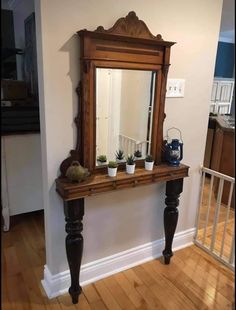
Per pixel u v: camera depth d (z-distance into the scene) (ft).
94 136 5.00
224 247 7.30
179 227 7.25
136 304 5.52
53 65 4.49
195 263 6.76
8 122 7.54
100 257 6.16
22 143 7.67
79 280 5.75
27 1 9.50
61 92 4.67
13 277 6.14
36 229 8.13
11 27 11.23
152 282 6.11
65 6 4.35
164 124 6.13
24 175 7.95
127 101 5.18
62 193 4.67
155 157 5.85
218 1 5.96
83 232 5.74
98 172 5.23
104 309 5.38
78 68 4.70
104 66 4.75
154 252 6.92
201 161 7.04
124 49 4.85
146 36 4.99
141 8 5.09
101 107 4.96
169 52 5.30
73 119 4.91
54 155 4.91
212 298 5.71
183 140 6.54
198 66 6.17
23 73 10.93
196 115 6.54
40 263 6.63
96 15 4.65
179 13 5.55
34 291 5.76
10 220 8.56
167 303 5.57
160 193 6.56
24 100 8.77
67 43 4.50
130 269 6.50
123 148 5.46
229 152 10.08
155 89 5.44
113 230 6.14
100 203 5.75
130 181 5.22
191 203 7.23
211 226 8.46
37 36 4.45
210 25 6.03
